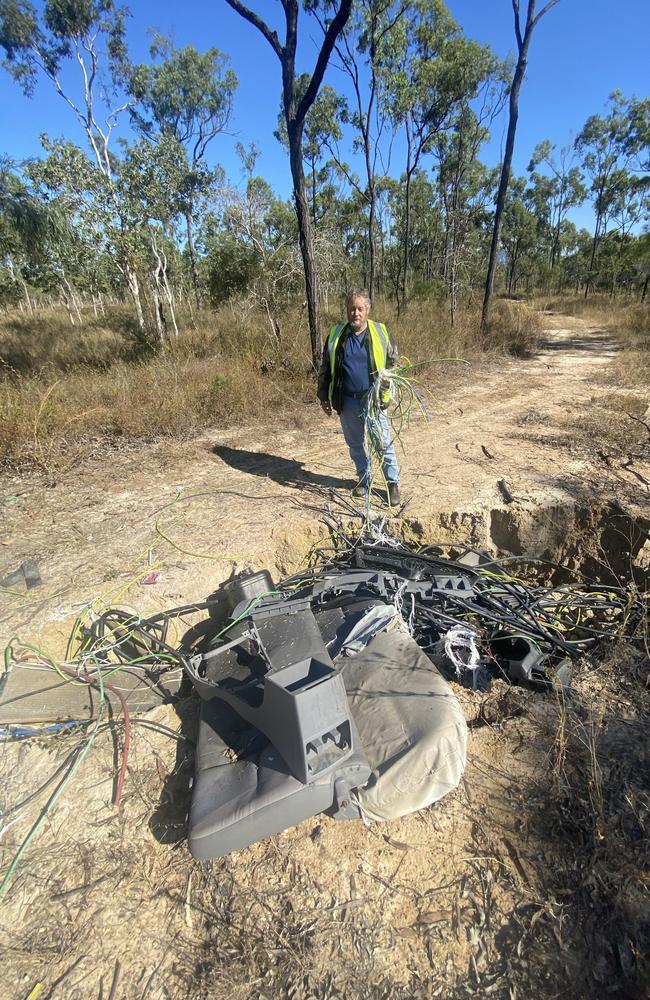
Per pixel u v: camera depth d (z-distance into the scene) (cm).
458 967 198
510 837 239
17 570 370
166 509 468
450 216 1603
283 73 712
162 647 309
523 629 340
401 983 194
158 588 362
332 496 489
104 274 1513
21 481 527
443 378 962
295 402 773
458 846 236
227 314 1434
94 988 194
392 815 239
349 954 201
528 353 1232
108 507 475
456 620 339
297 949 202
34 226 920
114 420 659
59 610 337
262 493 496
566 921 209
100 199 1081
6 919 211
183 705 309
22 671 298
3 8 1240
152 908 216
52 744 275
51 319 2034
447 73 1431
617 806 247
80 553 400
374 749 247
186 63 2208
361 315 415
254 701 253
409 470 539
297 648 275
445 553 448
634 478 505
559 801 252
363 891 220
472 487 493
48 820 244
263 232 1164
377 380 417
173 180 1208
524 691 321
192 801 229
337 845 236
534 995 190
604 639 363
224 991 192
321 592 336
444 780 240
